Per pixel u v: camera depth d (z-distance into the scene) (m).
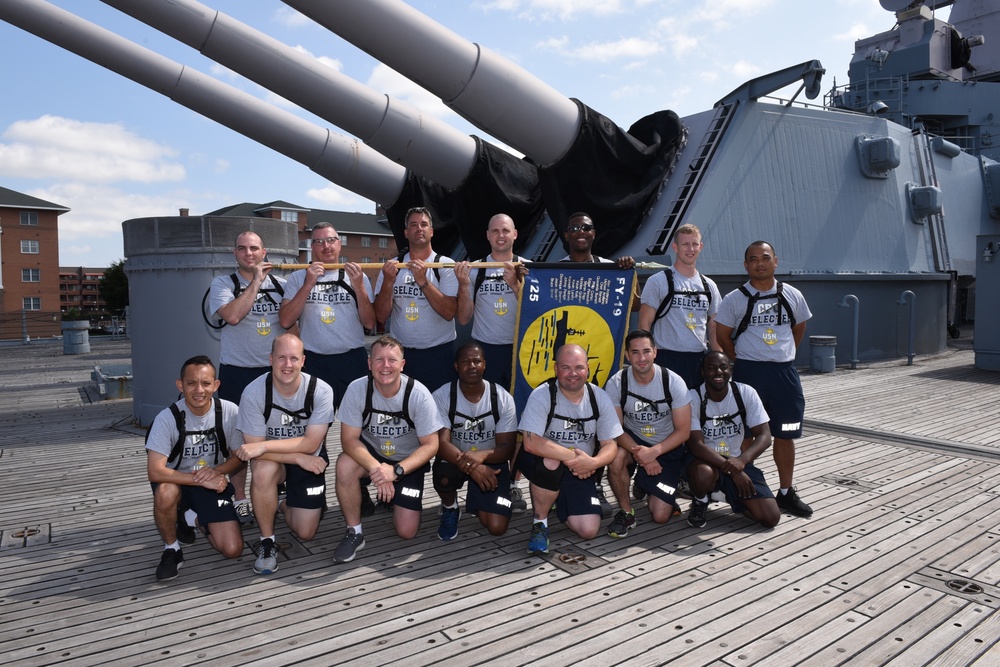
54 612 3.29
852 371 11.59
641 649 2.87
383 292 4.57
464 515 4.67
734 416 4.38
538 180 9.84
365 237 53.78
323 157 9.95
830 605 3.25
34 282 45.88
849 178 12.16
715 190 9.96
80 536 4.40
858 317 12.24
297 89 7.68
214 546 3.91
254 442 3.85
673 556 3.89
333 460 6.44
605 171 9.23
